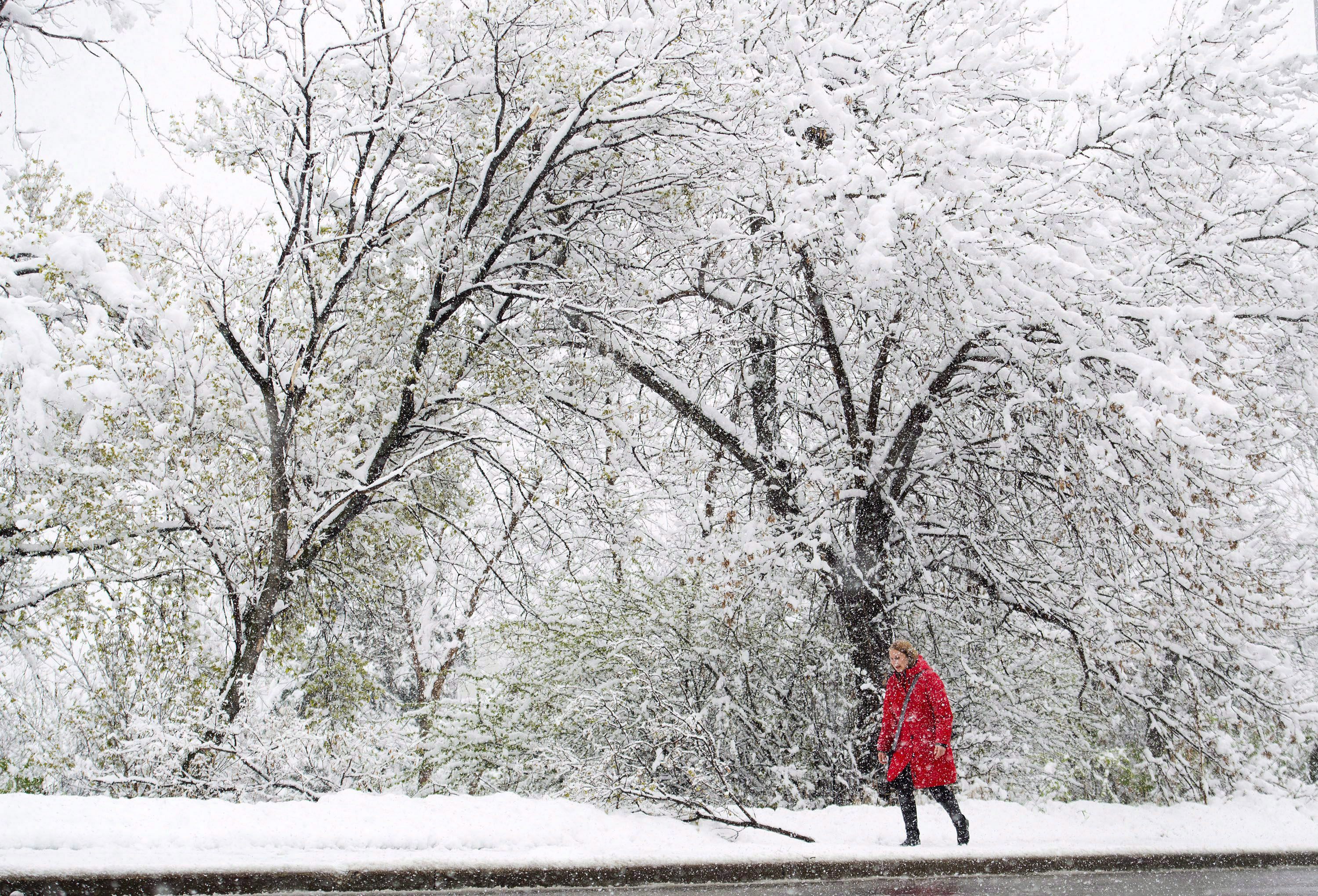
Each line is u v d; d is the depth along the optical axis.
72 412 9.29
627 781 6.90
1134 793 10.73
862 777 10.05
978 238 8.76
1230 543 9.06
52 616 9.70
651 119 10.87
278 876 4.13
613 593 11.41
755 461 11.45
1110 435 9.45
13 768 9.12
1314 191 9.68
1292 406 10.58
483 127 11.09
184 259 10.12
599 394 11.67
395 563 12.51
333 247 10.62
